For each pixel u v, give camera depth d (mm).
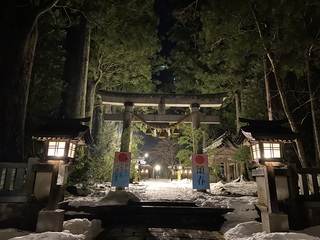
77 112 10914
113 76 19844
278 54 10141
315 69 10977
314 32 9203
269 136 5395
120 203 7027
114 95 11992
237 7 10281
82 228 5477
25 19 7836
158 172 38625
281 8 9023
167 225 6500
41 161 5371
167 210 6727
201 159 10734
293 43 9109
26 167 6152
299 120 13688
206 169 10570
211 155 16422
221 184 15211
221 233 5859
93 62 16047
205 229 6254
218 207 6914
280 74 10484
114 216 6621
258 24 10109
